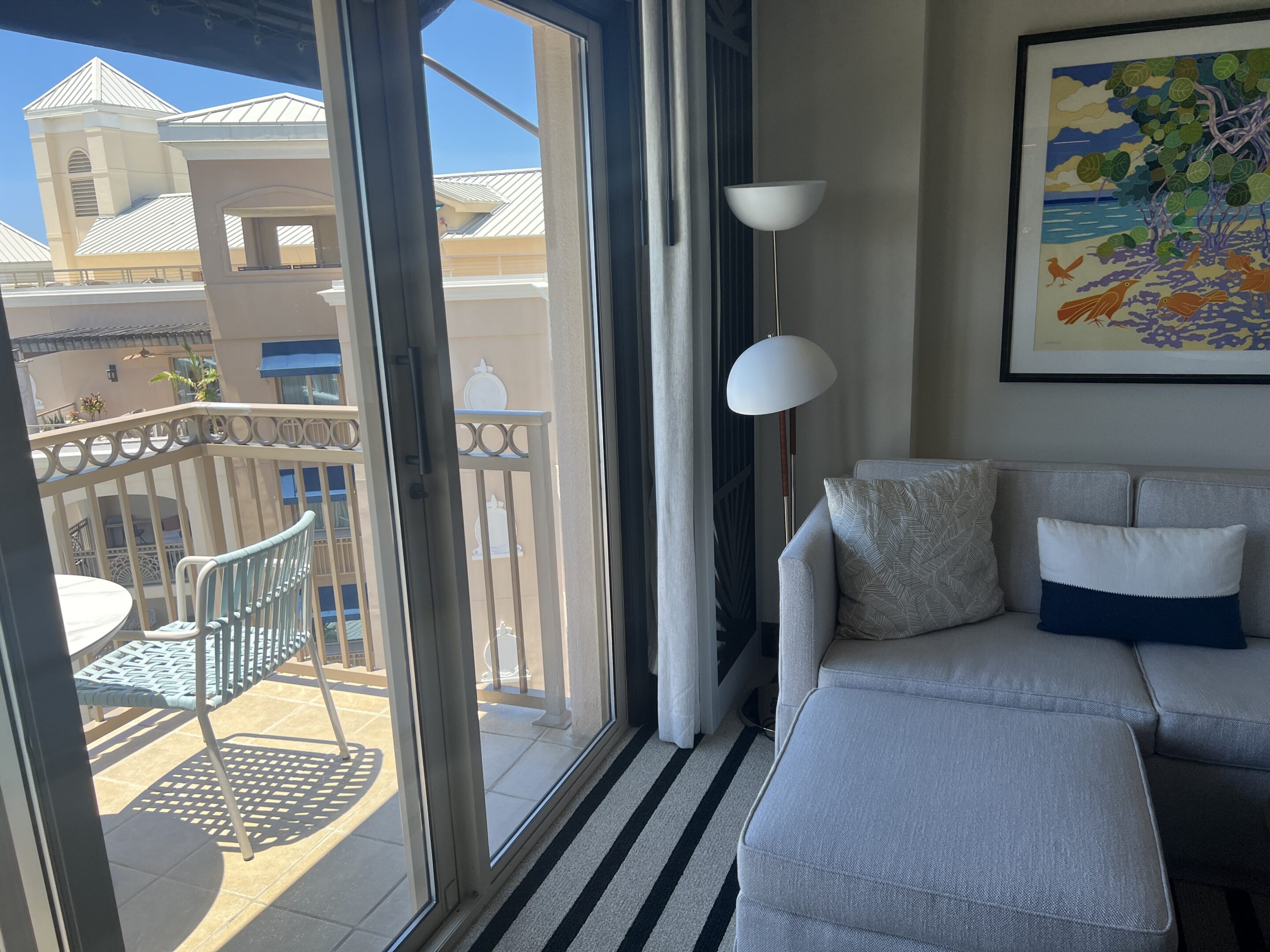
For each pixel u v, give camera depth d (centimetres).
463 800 193
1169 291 286
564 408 235
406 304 168
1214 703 191
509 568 232
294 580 150
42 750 107
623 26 231
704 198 236
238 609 138
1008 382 309
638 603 264
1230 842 193
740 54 279
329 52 148
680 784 245
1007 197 297
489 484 221
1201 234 280
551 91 217
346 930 165
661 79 215
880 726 184
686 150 221
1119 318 293
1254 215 274
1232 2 266
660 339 230
